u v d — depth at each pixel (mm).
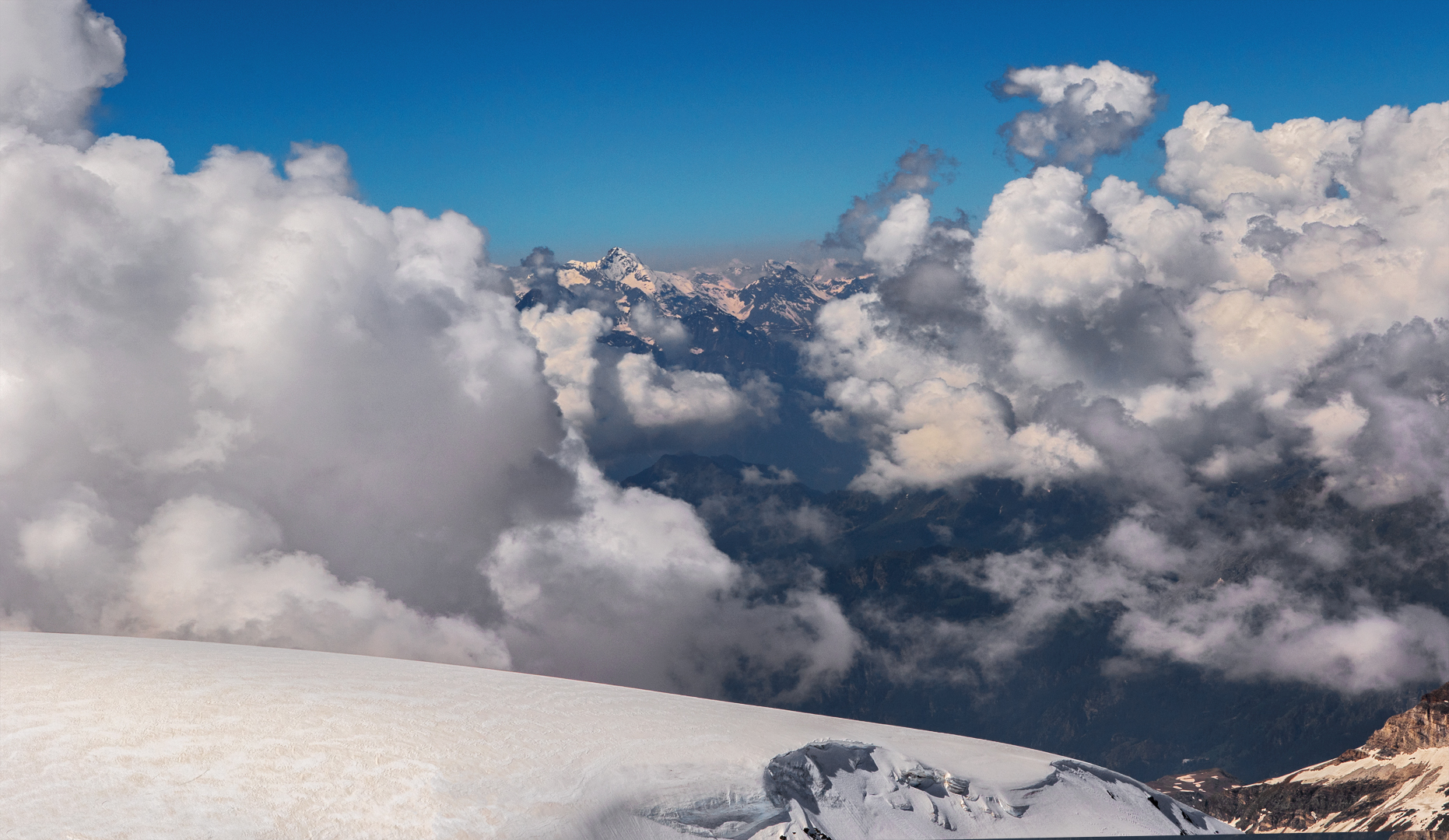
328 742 43375
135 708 43281
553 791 44969
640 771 50000
